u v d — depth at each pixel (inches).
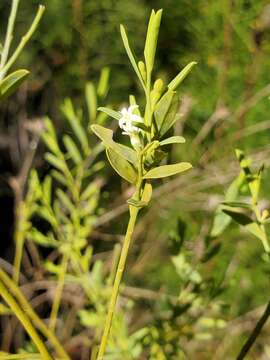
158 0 50.9
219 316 20.4
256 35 42.8
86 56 49.5
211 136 45.9
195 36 49.4
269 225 38.6
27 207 17.2
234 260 37.7
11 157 49.9
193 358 35.1
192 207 43.0
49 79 51.3
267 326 36.6
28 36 9.1
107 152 8.8
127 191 31.6
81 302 24.4
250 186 11.8
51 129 17.6
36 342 9.6
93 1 50.6
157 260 43.0
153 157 8.8
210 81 47.5
